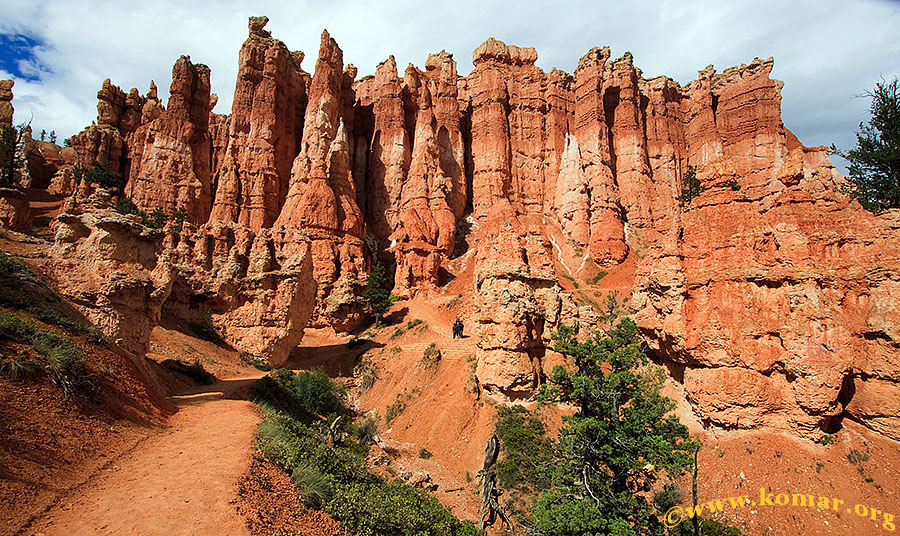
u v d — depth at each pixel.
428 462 31.03
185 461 15.15
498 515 24.61
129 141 82.81
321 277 64.81
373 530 14.89
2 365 14.47
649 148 85.88
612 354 21.73
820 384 23.83
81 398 16.08
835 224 26.30
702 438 26.86
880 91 38.56
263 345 42.81
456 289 70.06
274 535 11.84
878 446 23.39
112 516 11.33
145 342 25.19
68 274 23.50
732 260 26.95
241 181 73.81
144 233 26.19
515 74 93.81
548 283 35.25
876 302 24.12
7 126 78.12
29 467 12.03
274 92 77.75
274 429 19.67
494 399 33.38
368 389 45.44
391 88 91.00
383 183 86.81
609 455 19.84
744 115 80.00
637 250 74.19
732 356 25.92
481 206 84.75
